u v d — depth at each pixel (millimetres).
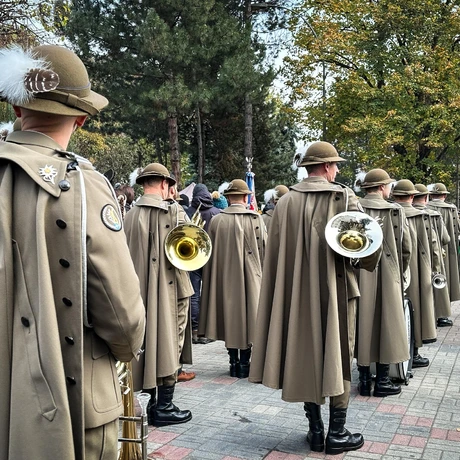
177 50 17125
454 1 22141
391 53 21969
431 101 22031
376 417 5066
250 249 6941
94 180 2088
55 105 2090
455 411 5223
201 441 4527
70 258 1937
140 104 18094
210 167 27453
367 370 5766
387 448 4352
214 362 7285
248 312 6699
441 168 23562
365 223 4090
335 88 23250
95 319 2016
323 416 5098
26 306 1919
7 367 1918
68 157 2092
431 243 7488
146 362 4762
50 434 1851
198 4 17922
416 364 6855
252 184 17469
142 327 2086
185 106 17359
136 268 4898
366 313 5676
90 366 2047
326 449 4262
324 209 4262
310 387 4168
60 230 1943
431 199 10523
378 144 21453
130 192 7051
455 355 7477
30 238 1938
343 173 24516
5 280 1924
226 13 19422
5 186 1974
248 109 21344
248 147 21406
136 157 31984
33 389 1873
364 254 3945
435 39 22438
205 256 5047
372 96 21719
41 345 1880
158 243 4961
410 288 7141
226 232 6992
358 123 21266
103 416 2043
